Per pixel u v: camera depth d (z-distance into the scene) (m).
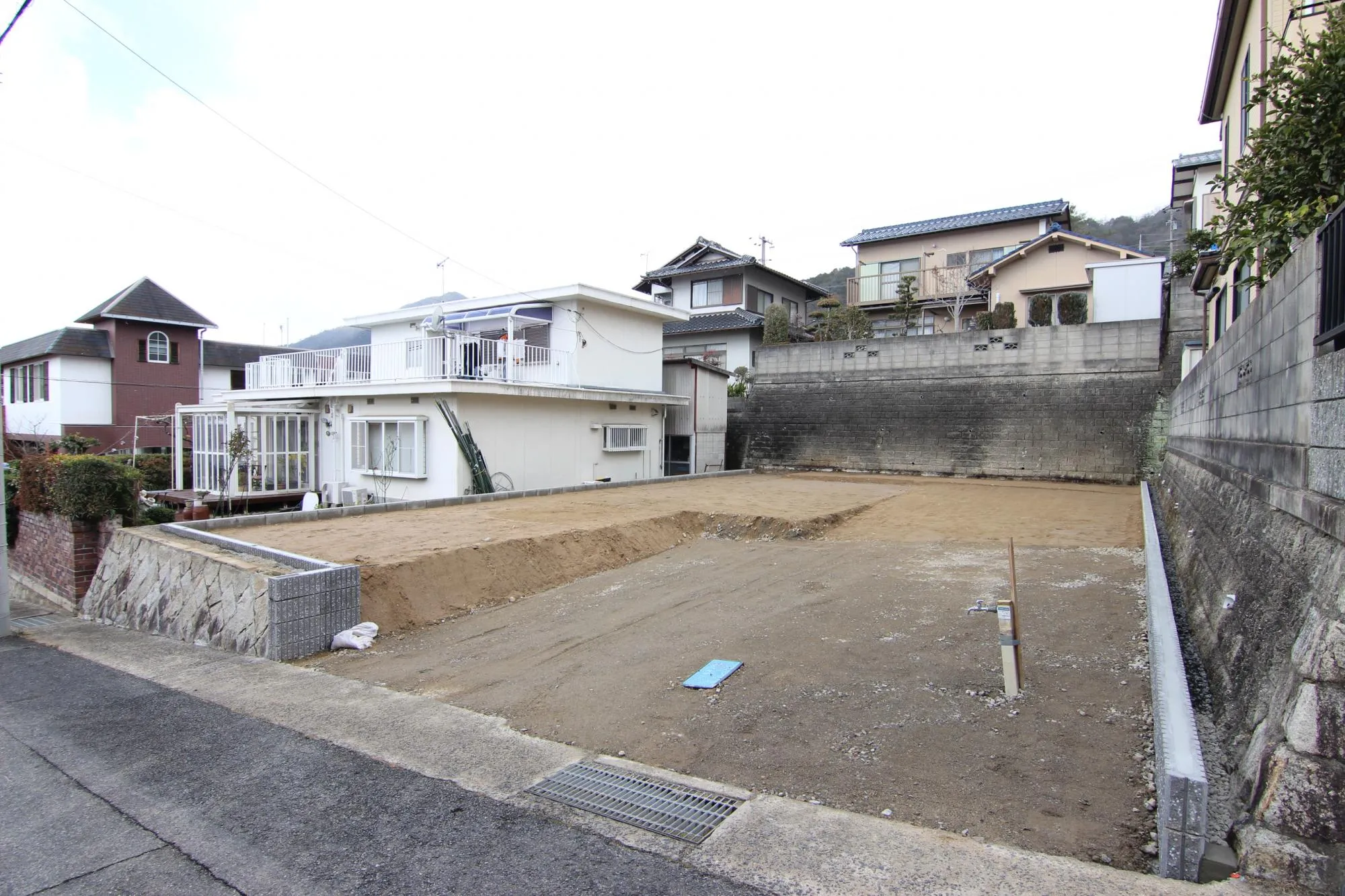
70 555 8.77
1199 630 4.33
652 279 26.53
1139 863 2.47
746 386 22.11
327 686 4.80
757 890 2.42
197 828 2.95
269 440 14.09
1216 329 12.03
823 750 3.54
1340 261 2.82
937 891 2.35
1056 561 7.45
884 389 18.70
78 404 23.73
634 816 2.97
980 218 23.48
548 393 14.41
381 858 2.68
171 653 5.82
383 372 15.27
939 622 5.48
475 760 3.56
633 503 12.19
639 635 5.70
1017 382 16.94
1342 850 2.10
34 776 3.47
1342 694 2.22
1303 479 3.24
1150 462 15.22
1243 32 9.61
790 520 10.16
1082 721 3.65
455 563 7.11
